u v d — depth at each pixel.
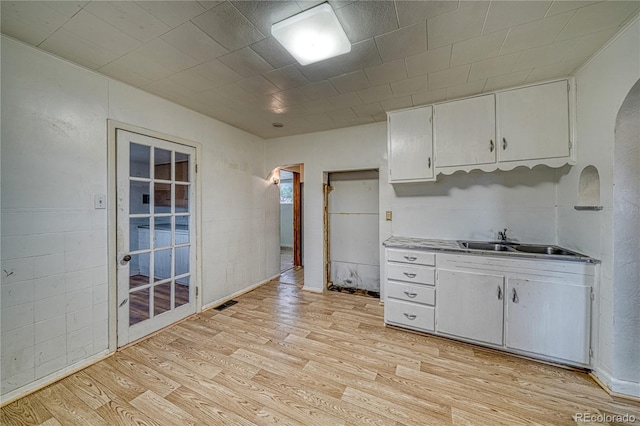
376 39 1.71
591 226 1.98
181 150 2.82
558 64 2.02
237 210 3.62
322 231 3.78
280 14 1.48
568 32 1.64
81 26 1.58
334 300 3.48
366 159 3.47
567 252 2.21
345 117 3.17
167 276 2.71
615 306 1.73
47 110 1.85
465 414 1.58
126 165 2.32
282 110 2.95
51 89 1.87
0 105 1.65
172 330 2.63
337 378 1.91
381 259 3.38
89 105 2.08
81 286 2.03
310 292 3.79
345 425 1.51
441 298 2.44
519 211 2.69
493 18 1.51
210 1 1.38
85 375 1.94
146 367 2.04
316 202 3.81
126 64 2.01
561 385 1.83
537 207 2.62
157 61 1.97
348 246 4.01
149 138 2.50
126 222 2.32
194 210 2.98
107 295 2.19
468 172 2.69
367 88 2.40
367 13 1.47
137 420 1.55
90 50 1.83
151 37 1.69
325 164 3.73
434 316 2.48
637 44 1.52
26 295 1.76
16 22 1.54
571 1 1.38
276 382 1.87
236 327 2.70
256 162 3.99
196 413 1.59
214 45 1.78
